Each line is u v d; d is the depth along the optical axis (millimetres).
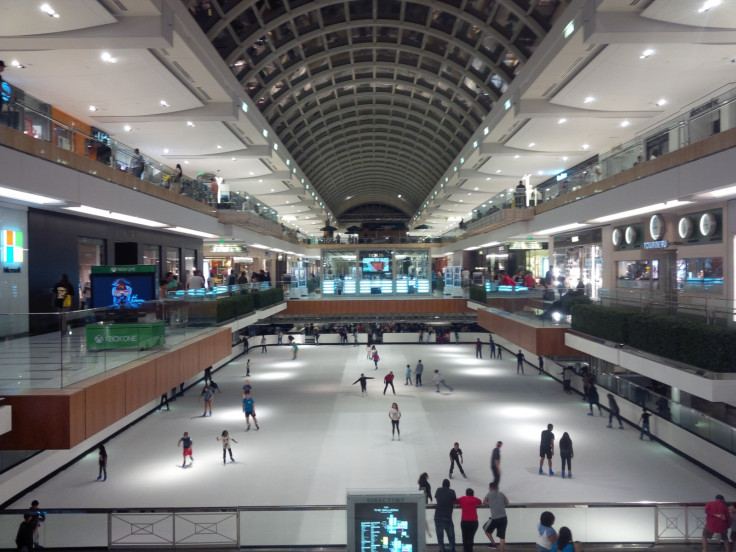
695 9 13047
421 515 8977
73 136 14609
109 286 15859
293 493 14734
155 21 13508
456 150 42469
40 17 12844
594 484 15078
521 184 31516
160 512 10961
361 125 48031
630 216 21344
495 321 31578
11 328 10945
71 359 11492
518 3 20594
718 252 16766
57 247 17203
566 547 8672
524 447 18438
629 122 23031
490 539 10656
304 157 46844
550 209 27234
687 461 16891
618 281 24203
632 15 13820
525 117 21906
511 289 28250
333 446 18828
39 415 10547
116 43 13781
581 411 23547
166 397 24500
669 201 16297
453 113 37000
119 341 13586
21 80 17281
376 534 8961
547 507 10742
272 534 10930
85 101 19719
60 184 13672
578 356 27906
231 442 19422
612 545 10672
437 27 27547
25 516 10414
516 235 32094
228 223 29125
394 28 29141
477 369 33906
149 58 15586
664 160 16344
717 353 12539
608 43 14297
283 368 34375
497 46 25250
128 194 17734
